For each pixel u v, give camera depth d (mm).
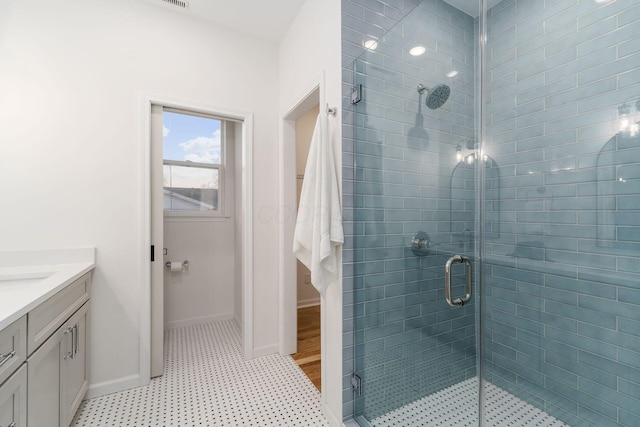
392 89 1608
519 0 1732
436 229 1721
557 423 1510
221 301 3033
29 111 1583
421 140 1687
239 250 2768
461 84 1815
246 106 2209
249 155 2211
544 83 1616
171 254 2801
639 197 1277
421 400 1608
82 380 1561
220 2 1887
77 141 1687
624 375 1318
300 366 2109
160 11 1915
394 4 1661
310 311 3332
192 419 1534
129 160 1815
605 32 1381
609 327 1368
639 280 1277
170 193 2836
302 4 1904
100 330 1727
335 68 1526
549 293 1590
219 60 2107
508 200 1783
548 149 1598
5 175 1537
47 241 1614
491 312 1847
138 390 1785
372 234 1559
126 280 1802
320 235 1467
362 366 1515
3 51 1539
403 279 1627
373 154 1566
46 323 1128
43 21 1617
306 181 1583
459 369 1735
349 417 1480
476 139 1852
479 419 1525
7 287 1419
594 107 1418
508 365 1752
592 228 1427
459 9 1835
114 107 1778
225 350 2352
